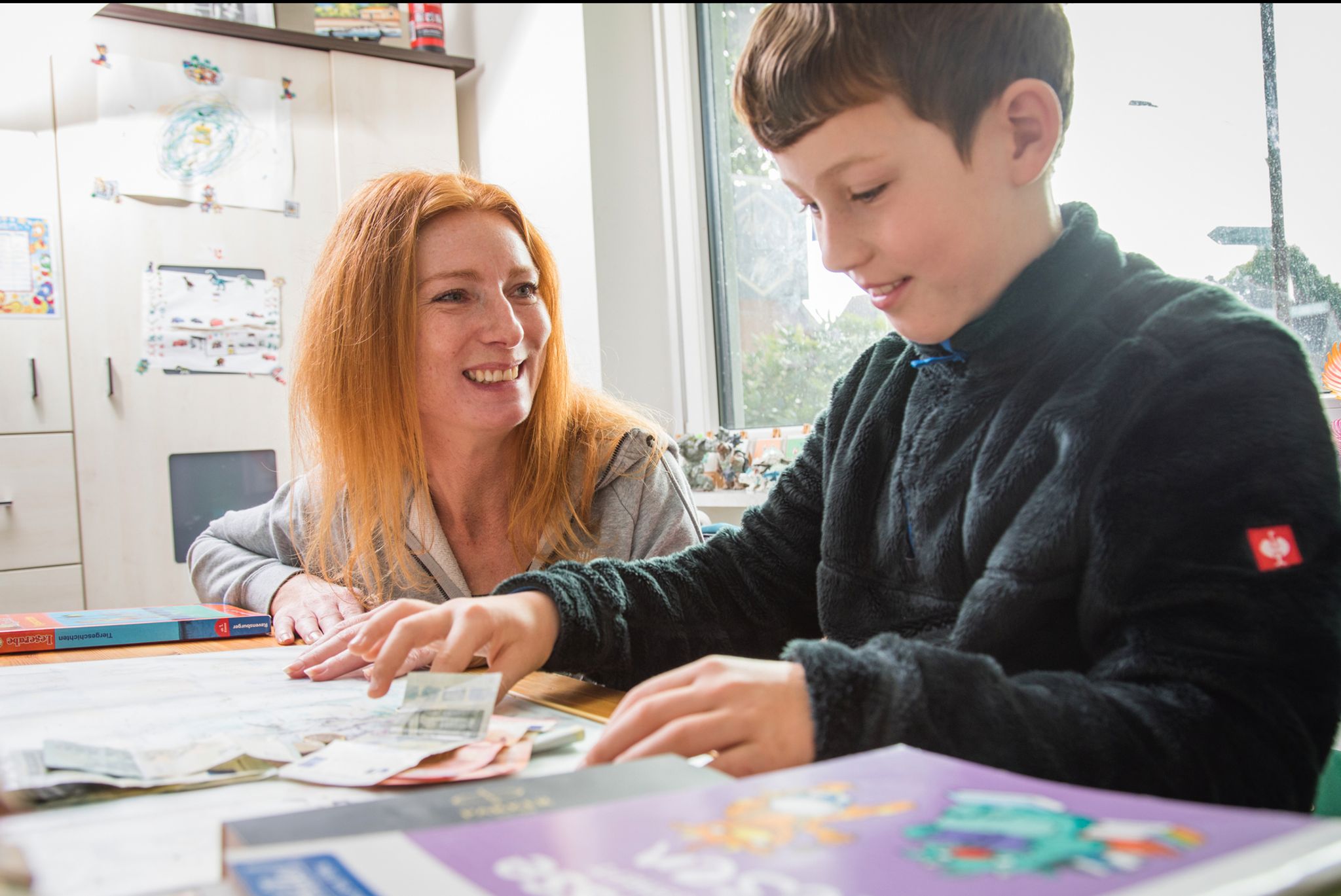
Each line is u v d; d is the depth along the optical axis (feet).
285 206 8.13
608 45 7.41
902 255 1.93
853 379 2.74
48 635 3.22
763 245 7.05
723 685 1.51
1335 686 1.52
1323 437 1.69
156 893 1.13
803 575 2.84
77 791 1.54
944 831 0.98
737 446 6.53
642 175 7.56
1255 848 0.88
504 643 2.18
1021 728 1.44
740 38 7.16
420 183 3.89
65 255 7.41
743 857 0.94
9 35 7.27
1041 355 2.06
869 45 1.77
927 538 2.24
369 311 3.75
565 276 7.68
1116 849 0.90
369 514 3.84
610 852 0.97
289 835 1.11
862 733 1.44
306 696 2.31
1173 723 1.47
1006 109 1.87
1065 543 1.85
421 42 8.83
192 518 7.82
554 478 3.99
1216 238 4.26
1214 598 1.58
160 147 7.68
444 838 1.02
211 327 7.86
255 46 8.05
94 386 7.50
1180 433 1.73
